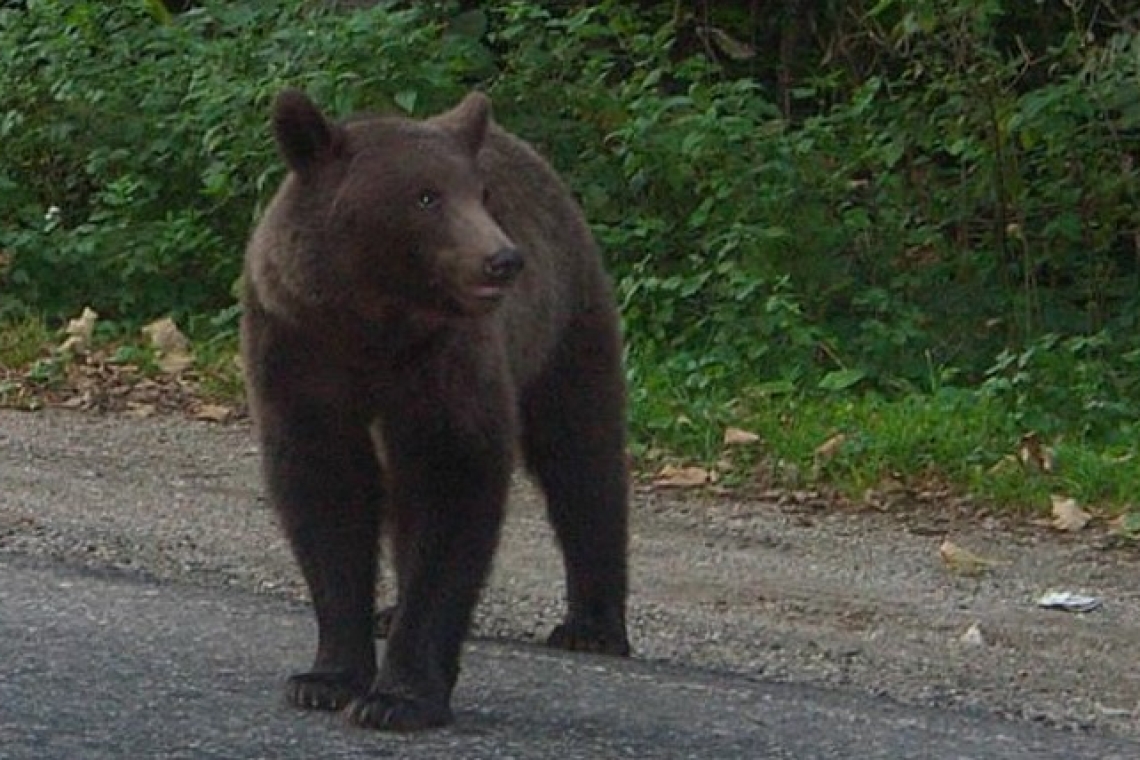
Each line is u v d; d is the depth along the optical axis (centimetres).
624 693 943
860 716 940
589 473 1066
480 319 873
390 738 852
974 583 1288
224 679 916
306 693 881
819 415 1599
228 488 1395
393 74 1814
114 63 1947
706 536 1359
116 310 1827
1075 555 1363
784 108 2130
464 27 1955
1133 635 1192
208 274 1847
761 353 1711
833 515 1433
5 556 1154
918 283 1859
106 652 941
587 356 1062
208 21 1962
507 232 991
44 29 1972
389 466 900
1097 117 1864
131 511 1301
